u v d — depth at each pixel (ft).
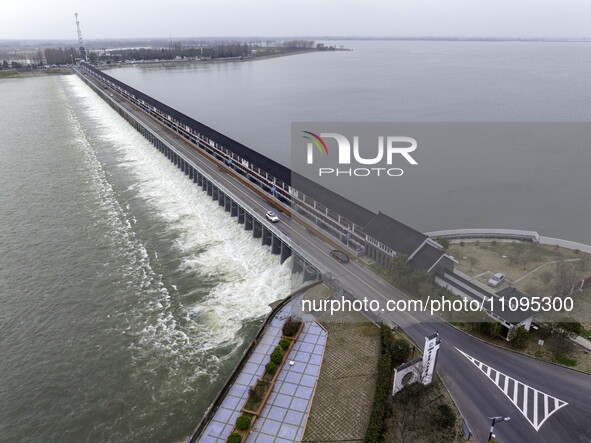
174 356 206.80
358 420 152.46
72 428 176.55
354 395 161.79
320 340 189.78
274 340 192.03
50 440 172.45
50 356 209.77
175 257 284.61
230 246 297.53
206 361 203.31
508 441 142.20
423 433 144.97
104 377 197.98
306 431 150.30
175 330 222.28
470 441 142.20
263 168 341.00
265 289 246.68
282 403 160.86
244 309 232.73
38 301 246.06
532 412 152.56
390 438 143.84
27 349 214.28
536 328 188.24
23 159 478.59
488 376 167.02
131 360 205.87
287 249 265.54
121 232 318.04
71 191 391.45
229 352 207.00
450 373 167.94
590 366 172.14
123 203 366.84
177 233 315.78
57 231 319.88
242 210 314.35
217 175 360.28
